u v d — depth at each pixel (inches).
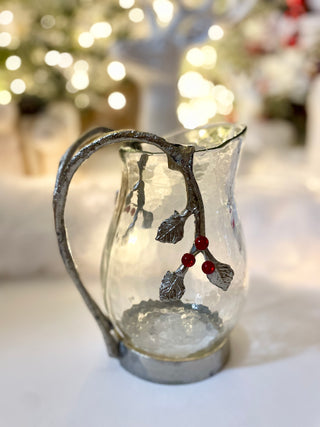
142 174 13.3
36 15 28.5
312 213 23.1
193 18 26.0
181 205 13.4
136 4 28.8
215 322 14.2
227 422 13.1
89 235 20.5
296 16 31.7
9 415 13.5
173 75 27.1
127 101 31.5
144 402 13.9
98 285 20.0
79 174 26.5
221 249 13.7
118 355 15.2
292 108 35.5
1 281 20.2
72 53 29.3
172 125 28.3
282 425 13.0
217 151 12.9
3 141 25.4
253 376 14.8
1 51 27.7
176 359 14.4
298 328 17.1
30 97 28.0
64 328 17.2
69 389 14.4
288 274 20.7
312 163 30.4
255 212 23.6
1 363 15.5
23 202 20.0
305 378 14.7
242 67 34.9
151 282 13.8
